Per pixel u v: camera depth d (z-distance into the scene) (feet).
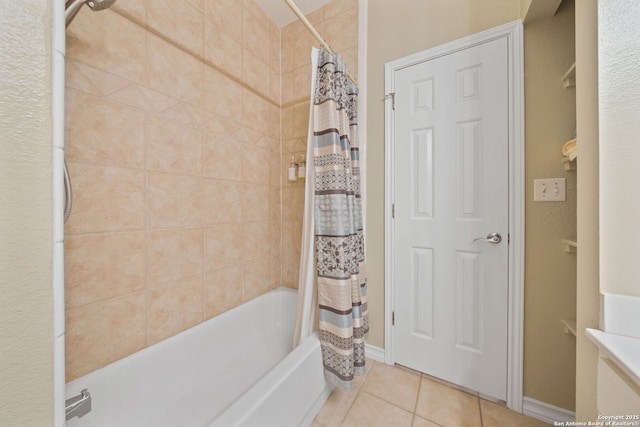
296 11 3.61
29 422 1.14
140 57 3.52
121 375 3.19
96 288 3.13
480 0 4.19
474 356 4.23
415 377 4.64
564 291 3.60
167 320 3.91
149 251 3.68
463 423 3.66
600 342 1.83
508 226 3.93
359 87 5.29
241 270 5.25
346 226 3.93
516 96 3.83
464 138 4.30
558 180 3.61
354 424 3.65
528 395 3.81
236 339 4.81
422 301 4.70
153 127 3.70
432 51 4.54
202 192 4.44
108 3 2.64
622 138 1.93
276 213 6.28
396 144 4.93
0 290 1.06
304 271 4.10
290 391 3.11
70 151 2.89
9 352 1.08
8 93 1.07
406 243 4.85
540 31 3.72
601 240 1.98
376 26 5.15
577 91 2.18
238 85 5.15
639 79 1.89
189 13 4.15
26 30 1.12
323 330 3.90
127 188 3.42
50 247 1.19
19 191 1.10
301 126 6.10
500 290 4.00
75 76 2.92
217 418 2.34
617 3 1.96
